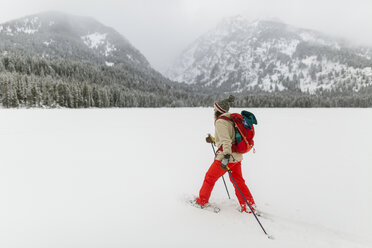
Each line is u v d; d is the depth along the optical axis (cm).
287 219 277
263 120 1897
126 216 256
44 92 6531
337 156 631
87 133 1025
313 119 2019
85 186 358
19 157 561
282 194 359
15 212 262
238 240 217
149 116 2281
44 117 1977
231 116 279
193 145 760
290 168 509
